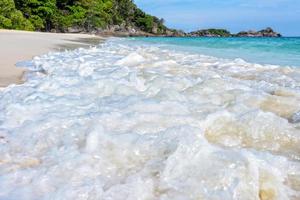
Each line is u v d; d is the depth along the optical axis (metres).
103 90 4.86
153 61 8.59
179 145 2.75
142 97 4.40
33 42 17.92
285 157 2.91
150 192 2.32
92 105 4.10
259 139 3.30
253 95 4.64
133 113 3.71
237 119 3.62
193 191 2.30
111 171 2.62
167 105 4.01
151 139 3.01
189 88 5.01
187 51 15.23
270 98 4.55
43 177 2.52
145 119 3.58
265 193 2.33
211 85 5.11
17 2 52.81
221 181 2.36
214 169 2.46
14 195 2.31
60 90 4.87
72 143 3.06
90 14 72.62
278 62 10.48
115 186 2.36
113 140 3.02
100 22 77.44
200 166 2.52
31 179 2.51
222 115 3.71
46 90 4.97
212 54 13.60
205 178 2.40
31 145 3.11
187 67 7.63
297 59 11.54
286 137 3.32
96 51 12.46
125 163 2.72
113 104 4.10
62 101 4.29
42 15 56.53
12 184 2.45
